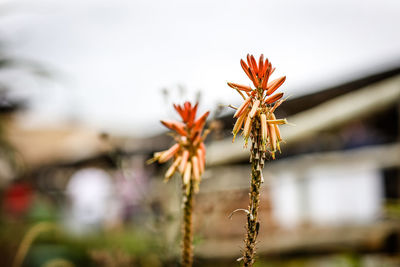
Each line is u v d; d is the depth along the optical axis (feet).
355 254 13.99
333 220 16.42
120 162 10.04
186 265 5.65
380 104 16.39
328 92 22.59
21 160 13.84
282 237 15.69
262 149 4.30
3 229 14.51
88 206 24.45
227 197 10.87
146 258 11.80
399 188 15.93
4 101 12.19
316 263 15.20
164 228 9.21
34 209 21.07
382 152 16.02
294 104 23.27
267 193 16.85
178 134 5.26
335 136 18.85
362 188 16.29
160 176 14.11
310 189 16.97
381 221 14.84
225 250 14.12
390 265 14.24
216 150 14.70
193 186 5.24
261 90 4.26
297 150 19.62
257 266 13.76
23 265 14.49
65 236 17.42
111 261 11.63
